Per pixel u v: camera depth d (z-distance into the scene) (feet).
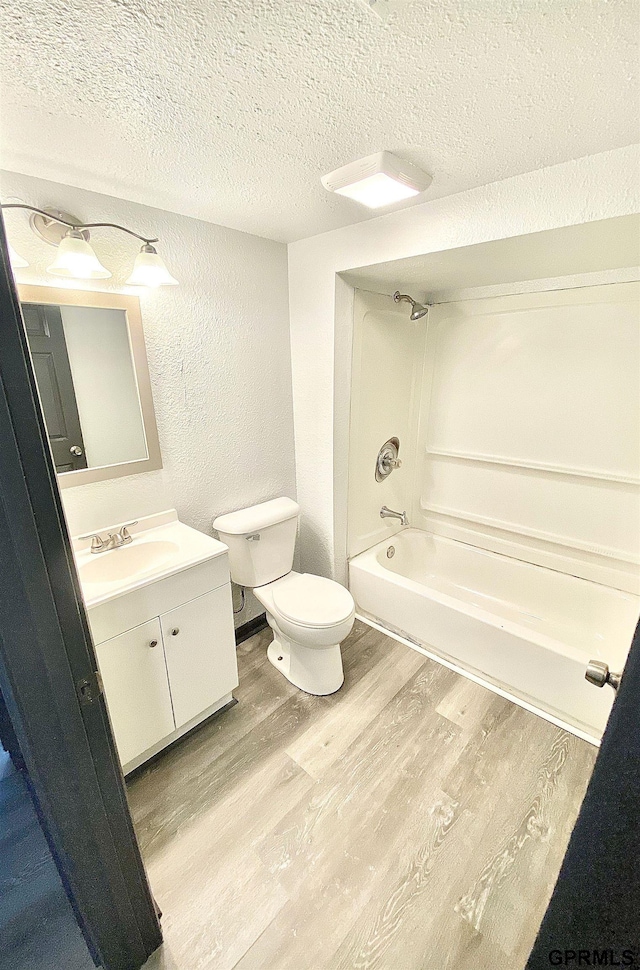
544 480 7.34
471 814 4.51
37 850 3.86
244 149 3.59
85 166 3.92
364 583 7.83
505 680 6.11
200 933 3.61
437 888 3.88
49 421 4.80
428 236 4.94
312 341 6.78
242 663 6.94
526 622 7.70
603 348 6.30
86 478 5.18
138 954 3.36
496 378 7.55
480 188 4.40
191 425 6.10
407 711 5.86
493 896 3.81
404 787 4.81
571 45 2.36
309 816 4.53
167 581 4.73
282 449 7.54
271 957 3.46
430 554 9.11
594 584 7.04
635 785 1.53
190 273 5.60
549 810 4.54
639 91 2.78
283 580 6.95
